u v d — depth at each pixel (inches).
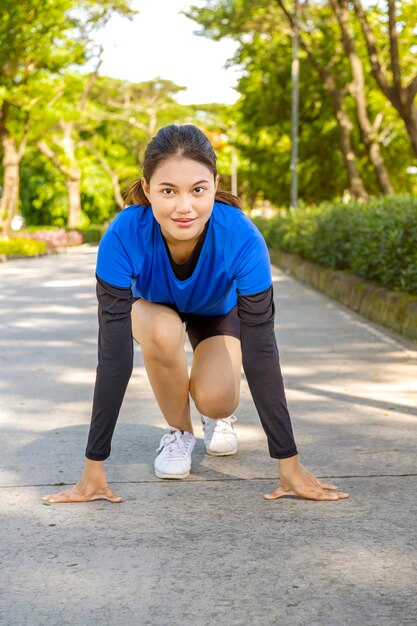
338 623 91.0
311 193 1352.1
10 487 140.3
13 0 1075.9
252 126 1341.0
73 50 1182.3
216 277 129.3
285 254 737.0
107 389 126.0
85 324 364.5
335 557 109.0
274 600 96.8
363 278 422.9
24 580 103.4
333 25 1099.9
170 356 138.4
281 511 126.7
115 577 104.0
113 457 157.2
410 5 918.4
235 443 156.9
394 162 1289.4
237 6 1018.1
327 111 1257.4
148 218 124.1
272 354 125.6
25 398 216.2
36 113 1197.7
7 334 336.5
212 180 117.1
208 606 95.7
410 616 92.5
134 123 2164.1
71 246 1622.8
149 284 133.3
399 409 197.8
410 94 715.4
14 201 1275.8
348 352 285.0
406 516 124.0
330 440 168.7
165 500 132.5
